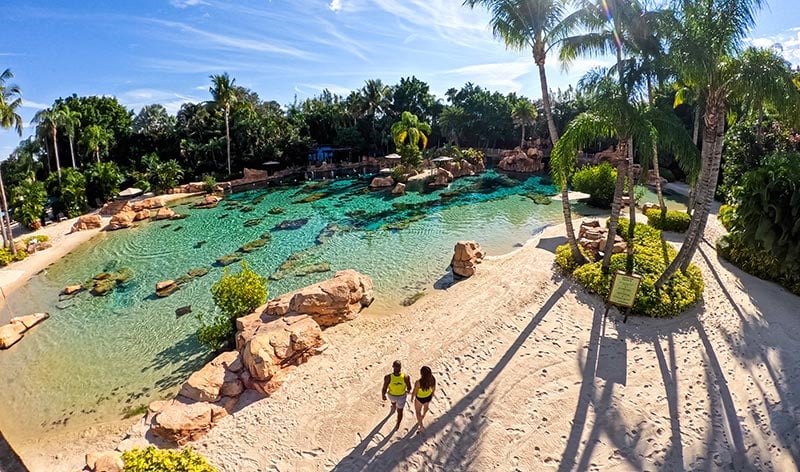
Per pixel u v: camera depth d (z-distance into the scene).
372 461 8.55
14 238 33.22
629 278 12.77
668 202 32.91
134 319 17.41
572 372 10.78
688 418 9.05
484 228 27.95
